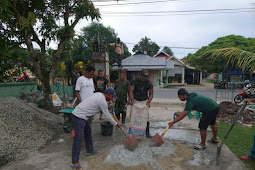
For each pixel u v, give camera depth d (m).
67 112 4.76
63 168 3.21
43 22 6.12
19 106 5.10
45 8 6.37
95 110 3.26
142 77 4.53
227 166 3.27
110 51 22.80
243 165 3.32
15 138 3.96
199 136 4.74
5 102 5.08
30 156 3.63
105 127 4.75
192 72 31.34
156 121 6.27
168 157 3.51
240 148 4.04
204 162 3.39
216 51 3.89
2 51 6.42
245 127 5.61
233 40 20.38
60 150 3.94
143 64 21.52
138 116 4.33
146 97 4.74
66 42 6.53
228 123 6.09
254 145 3.47
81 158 3.55
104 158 3.47
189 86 25.36
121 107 5.64
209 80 39.84
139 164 3.24
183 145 4.07
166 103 9.73
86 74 4.30
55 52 6.62
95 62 10.70
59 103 7.92
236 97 10.46
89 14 6.33
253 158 3.54
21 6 5.96
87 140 3.61
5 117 4.45
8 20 5.29
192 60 22.48
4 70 8.18
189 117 6.48
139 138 4.25
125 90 5.54
